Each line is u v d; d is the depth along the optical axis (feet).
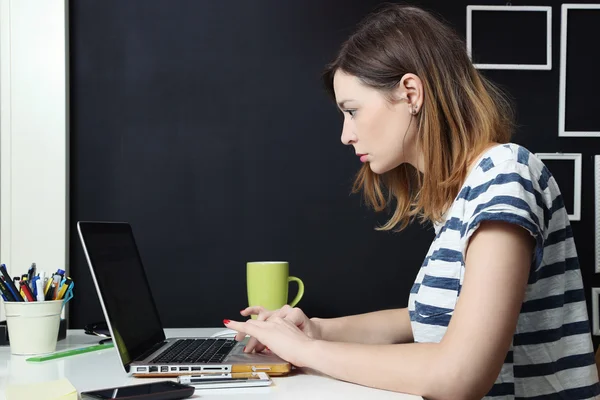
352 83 3.39
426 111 3.21
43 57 5.91
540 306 3.10
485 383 2.66
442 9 6.15
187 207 6.10
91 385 3.10
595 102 6.15
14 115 5.89
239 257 6.10
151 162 6.10
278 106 6.16
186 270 6.08
